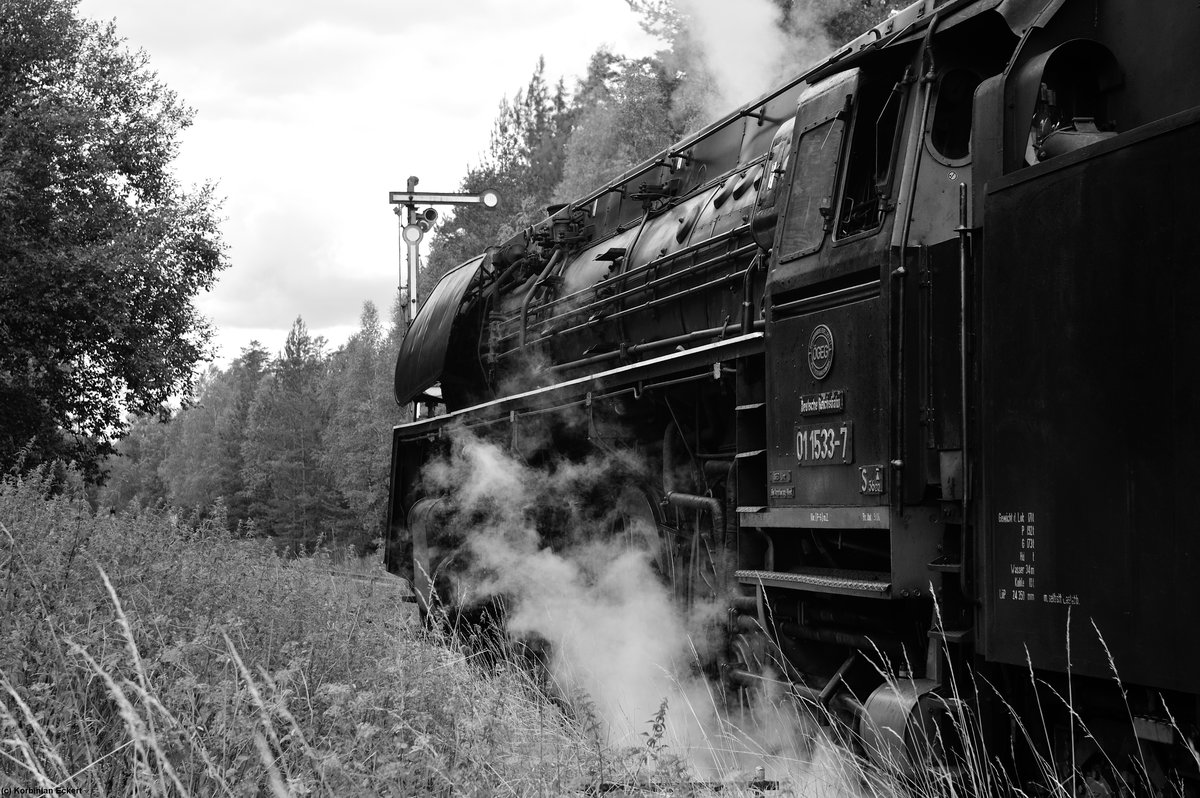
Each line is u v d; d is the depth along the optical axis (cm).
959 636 459
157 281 2442
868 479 500
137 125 2559
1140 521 360
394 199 1772
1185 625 343
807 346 555
